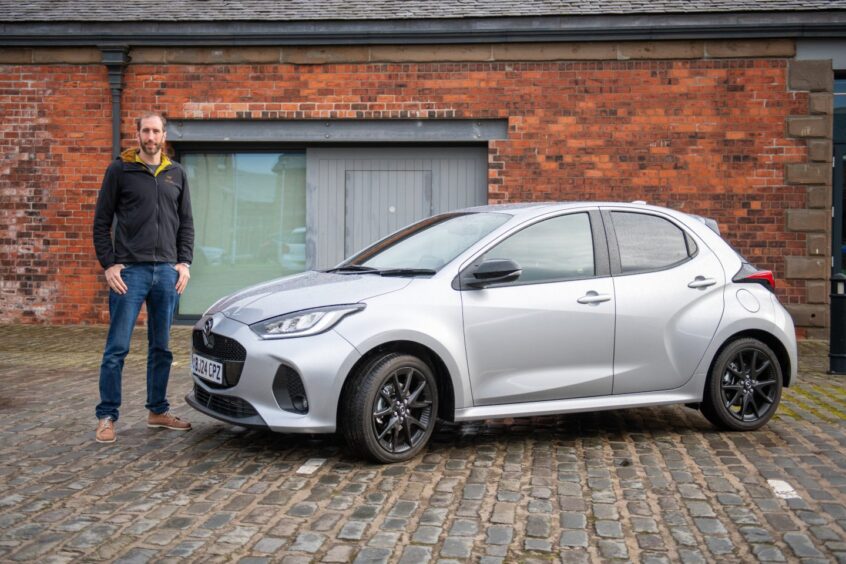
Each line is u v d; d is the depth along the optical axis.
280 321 4.91
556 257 5.49
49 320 11.95
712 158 11.29
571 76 11.39
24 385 7.58
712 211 11.30
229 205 12.21
